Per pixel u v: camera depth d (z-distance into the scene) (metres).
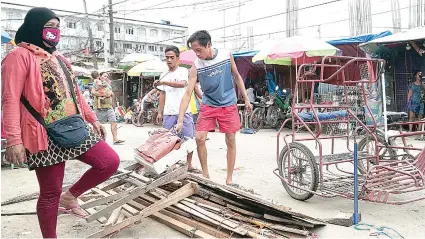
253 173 5.91
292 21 17.84
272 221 3.55
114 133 9.51
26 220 3.84
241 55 13.55
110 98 9.38
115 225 3.19
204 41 4.35
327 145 8.34
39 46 2.79
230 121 4.64
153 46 47.50
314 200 4.52
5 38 7.70
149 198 3.83
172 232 3.46
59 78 2.82
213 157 7.38
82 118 2.96
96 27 39.41
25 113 2.65
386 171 4.04
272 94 12.59
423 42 7.89
